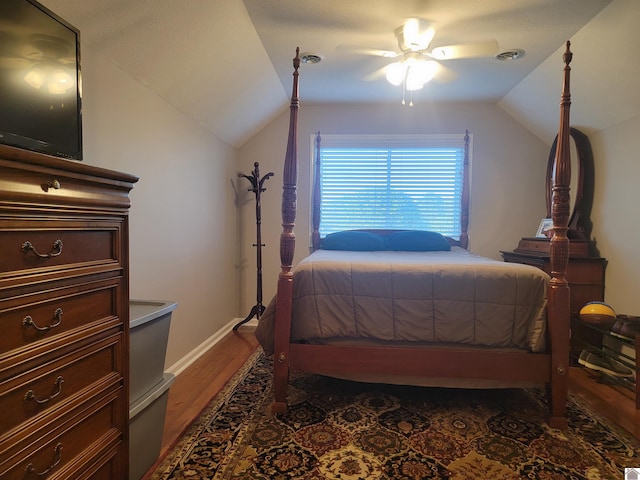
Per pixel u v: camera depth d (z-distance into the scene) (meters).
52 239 0.98
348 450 1.76
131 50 1.96
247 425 1.97
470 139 3.95
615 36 2.27
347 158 4.11
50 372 0.98
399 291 2.11
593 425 2.03
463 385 2.14
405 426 1.99
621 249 2.88
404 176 4.07
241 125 3.65
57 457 1.00
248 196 4.12
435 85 3.40
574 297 3.04
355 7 2.19
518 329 2.06
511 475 1.60
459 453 1.76
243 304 4.13
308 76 3.23
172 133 2.62
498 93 3.59
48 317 0.98
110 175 1.17
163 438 1.83
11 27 1.12
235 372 2.72
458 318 2.07
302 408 2.18
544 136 3.79
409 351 2.08
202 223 3.17
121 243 1.27
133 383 1.49
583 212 3.34
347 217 4.13
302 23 2.37
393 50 2.72
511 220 3.94
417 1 2.12
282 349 2.11
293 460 1.68
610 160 3.01
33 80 1.20
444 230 4.06
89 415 1.13
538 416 2.12
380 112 4.04
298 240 4.12
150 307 1.69
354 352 2.11
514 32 2.45
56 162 0.96
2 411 0.85
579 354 2.91
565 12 2.20
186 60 2.29
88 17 1.63
